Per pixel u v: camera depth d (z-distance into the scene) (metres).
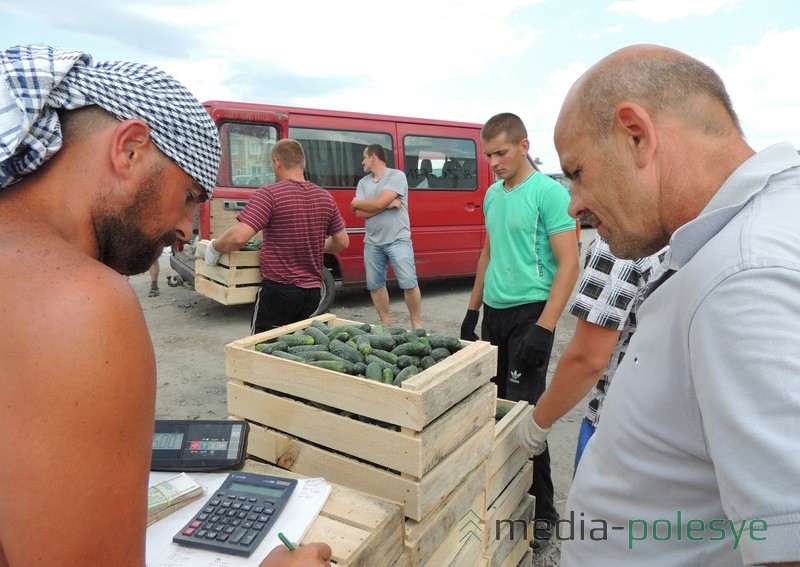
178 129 0.88
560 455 3.50
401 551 1.22
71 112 0.81
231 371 1.83
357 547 1.06
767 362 0.66
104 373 0.66
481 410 1.71
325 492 1.21
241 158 5.99
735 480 0.67
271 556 0.96
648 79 0.95
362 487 1.54
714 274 0.78
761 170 0.85
